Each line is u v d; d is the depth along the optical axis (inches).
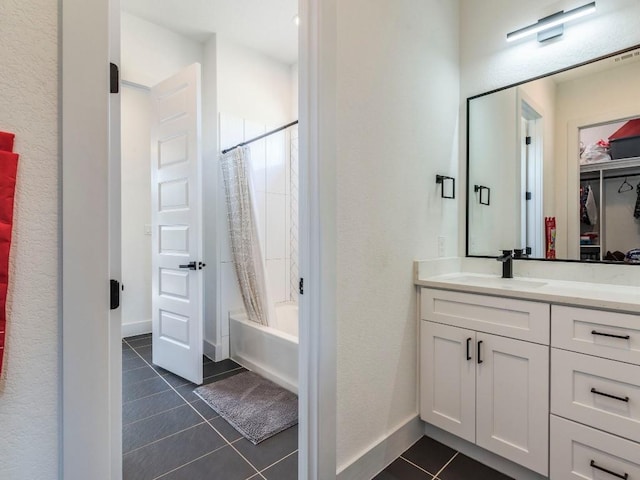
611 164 66.1
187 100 95.7
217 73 115.8
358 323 58.4
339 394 55.2
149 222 143.3
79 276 29.9
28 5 27.4
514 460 57.4
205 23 110.4
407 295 69.4
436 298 68.2
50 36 28.4
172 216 100.8
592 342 49.7
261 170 124.4
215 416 78.8
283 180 130.9
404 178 68.2
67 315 29.3
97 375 31.0
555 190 72.2
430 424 71.5
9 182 26.0
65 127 29.0
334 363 54.0
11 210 26.0
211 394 89.0
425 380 70.0
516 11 76.6
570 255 70.2
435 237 77.2
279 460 64.0
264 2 101.0
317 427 51.9
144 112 141.7
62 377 29.2
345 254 55.9
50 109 28.4
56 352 28.9
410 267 70.1
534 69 74.5
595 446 49.4
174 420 77.0
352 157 56.9
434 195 76.5
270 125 129.0
